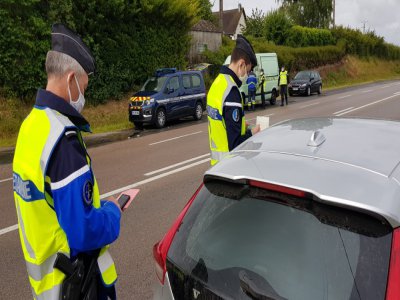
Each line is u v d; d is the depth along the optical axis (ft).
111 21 54.13
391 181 5.26
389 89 90.74
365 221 4.84
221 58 79.00
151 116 44.14
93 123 49.55
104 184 22.82
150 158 29.63
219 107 10.51
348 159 5.87
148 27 59.82
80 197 5.50
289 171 5.74
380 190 5.04
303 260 5.10
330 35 134.21
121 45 55.93
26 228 5.72
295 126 7.93
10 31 43.70
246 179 5.89
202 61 78.18
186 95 49.08
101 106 54.39
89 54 6.24
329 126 7.65
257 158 6.41
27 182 5.57
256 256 5.52
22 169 5.59
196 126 45.93
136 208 18.58
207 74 75.25
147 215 17.66
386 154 6.05
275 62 65.82
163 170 25.75
